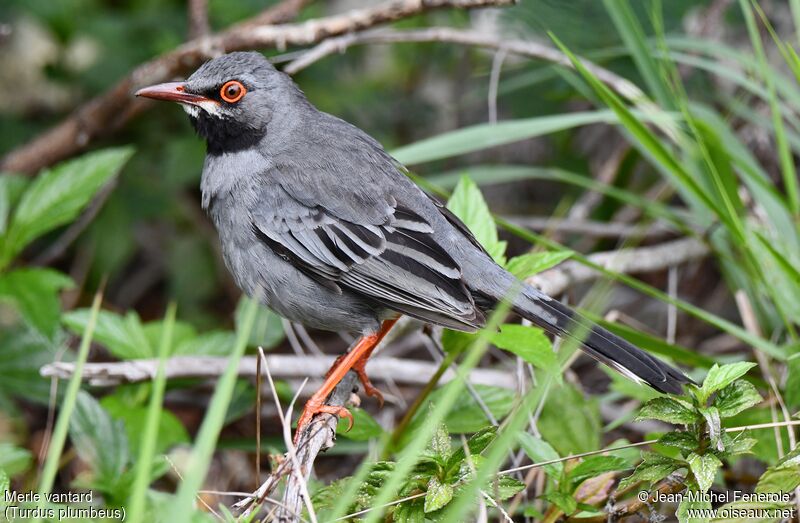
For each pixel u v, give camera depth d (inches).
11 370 449.4
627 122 389.4
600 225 567.2
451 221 393.1
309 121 414.3
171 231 658.8
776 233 452.1
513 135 433.7
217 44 490.3
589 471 322.0
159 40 557.0
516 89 575.8
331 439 359.9
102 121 542.6
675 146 528.1
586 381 518.0
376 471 299.3
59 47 584.1
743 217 469.1
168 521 222.7
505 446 245.3
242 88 402.0
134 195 586.2
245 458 492.1
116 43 573.3
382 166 403.2
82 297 604.4
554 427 381.7
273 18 507.5
